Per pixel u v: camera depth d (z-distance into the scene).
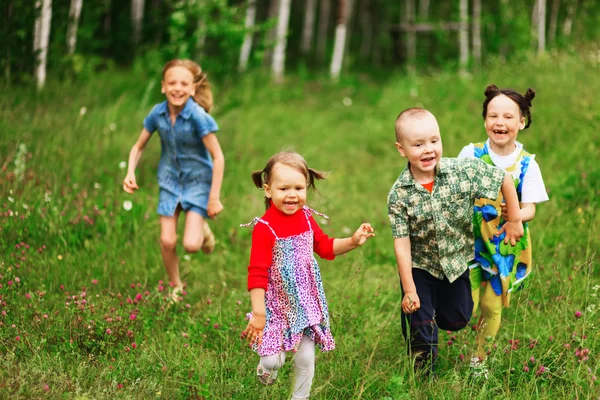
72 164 6.46
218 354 3.73
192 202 4.71
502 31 15.97
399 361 3.54
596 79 9.63
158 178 4.86
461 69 15.04
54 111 7.75
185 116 4.58
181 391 3.35
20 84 8.84
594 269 4.89
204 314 4.29
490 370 3.48
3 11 9.11
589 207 5.68
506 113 3.61
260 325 3.09
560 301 4.02
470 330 3.97
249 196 6.89
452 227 3.41
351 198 7.34
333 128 10.96
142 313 4.13
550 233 5.38
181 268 5.29
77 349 3.70
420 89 12.05
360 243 3.16
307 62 20.14
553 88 9.57
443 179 3.37
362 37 23.06
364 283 5.07
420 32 18.78
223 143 8.65
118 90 10.74
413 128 3.29
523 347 3.65
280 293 3.18
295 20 24.31
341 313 4.05
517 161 3.67
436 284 3.55
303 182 3.16
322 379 3.49
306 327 3.13
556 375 3.37
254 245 3.16
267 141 9.58
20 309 3.97
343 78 15.53
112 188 6.11
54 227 5.25
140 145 4.78
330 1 24.62
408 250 3.41
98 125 7.75
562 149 7.62
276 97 12.70
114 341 3.81
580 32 15.32
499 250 3.62
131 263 5.10
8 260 4.61
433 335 3.48
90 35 12.33
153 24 14.78
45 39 9.70
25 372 3.24
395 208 3.41
